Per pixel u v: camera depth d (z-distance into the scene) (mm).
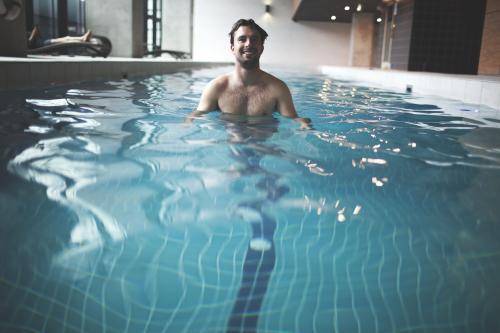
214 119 2850
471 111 4039
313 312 910
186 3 20484
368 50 19266
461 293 986
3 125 2555
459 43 12422
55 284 985
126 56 11570
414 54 12812
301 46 23281
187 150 2096
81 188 1555
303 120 2953
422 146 2438
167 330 847
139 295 952
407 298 963
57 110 3133
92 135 2357
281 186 1647
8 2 6039
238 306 923
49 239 1183
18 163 1825
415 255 1155
